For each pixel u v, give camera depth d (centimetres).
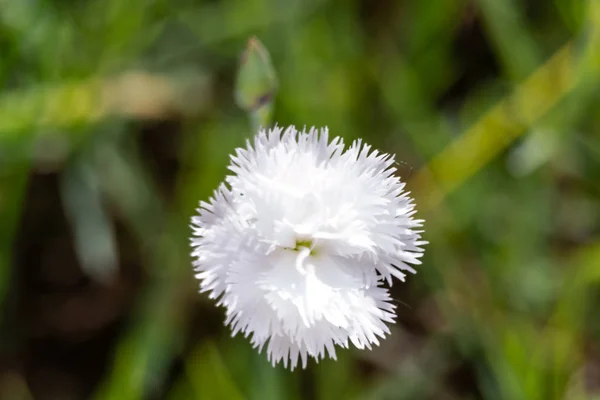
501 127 40
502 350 38
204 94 42
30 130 38
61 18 39
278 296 28
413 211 29
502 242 41
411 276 41
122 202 40
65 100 38
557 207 43
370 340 28
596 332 41
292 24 40
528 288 41
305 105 40
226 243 29
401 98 42
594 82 39
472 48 44
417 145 41
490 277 41
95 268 41
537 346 38
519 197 41
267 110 32
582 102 40
